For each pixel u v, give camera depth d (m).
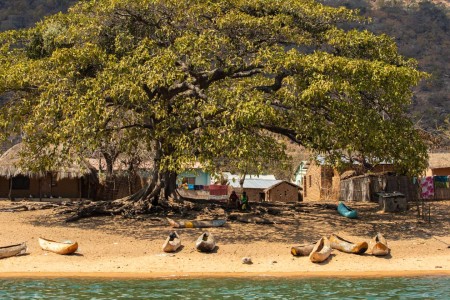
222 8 36.78
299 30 37.53
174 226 33.94
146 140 36.78
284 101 33.06
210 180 67.69
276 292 23.03
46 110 32.78
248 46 35.03
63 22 39.75
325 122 33.31
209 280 25.06
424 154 34.97
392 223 35.91
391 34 159.12
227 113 31.56
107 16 36.62
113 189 54.03
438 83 134.25
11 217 37.41
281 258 28.62
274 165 34.78
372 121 33.25
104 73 32.94
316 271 26.88
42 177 51.66
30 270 26.30
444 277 26.03
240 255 28.91
